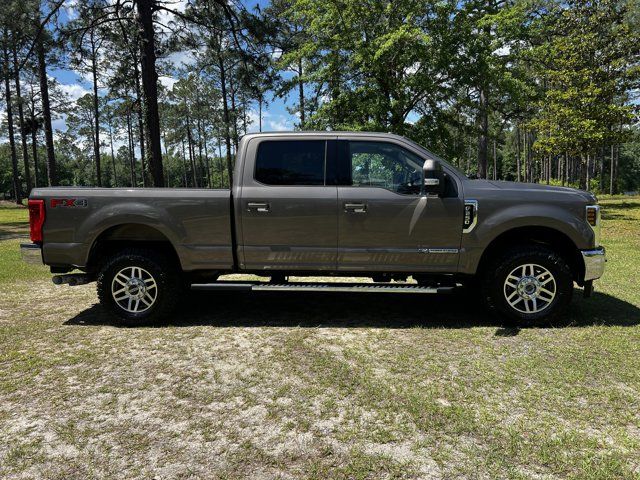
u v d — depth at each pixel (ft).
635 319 14.93
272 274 15.48
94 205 14.65
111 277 14.90
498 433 8.43
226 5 42.27
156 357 12.32
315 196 14.49
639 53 61.77
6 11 40.04
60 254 14.75
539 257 14.03
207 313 16.58
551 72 59.77
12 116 114.11
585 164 77.46
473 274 14.56
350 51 44.29
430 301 18.17
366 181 14.76
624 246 30.45
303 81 47.60
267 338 13.78
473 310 16.67
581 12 63.36
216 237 14.79
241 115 93.97
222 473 7.36
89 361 12.07
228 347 13.03
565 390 10.10
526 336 13.53
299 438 8.37
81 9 41.98
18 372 11.39
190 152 179.93
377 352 12.50
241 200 14.60
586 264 14.01
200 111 163.32
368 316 16.02
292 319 15.76
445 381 10.64
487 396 9.87
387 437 8.36
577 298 17.58
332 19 43.57
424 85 41.88
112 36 44.24
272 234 14.67
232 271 15.43
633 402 9.53
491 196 14.20
